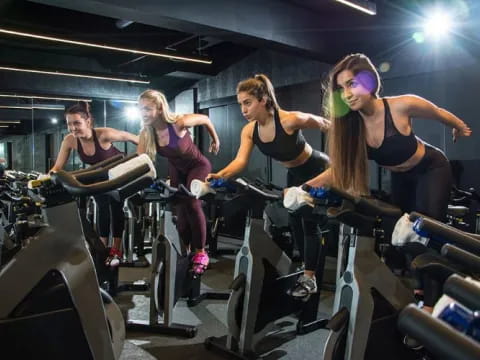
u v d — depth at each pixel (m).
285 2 4.55
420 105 1.92
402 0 4.55
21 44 6.14
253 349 2.44
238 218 6.64
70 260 1.36
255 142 2.74
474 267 0.76
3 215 3.22
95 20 5.59
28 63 6.56
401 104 1.91
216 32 4.25
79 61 7.05
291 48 4.71
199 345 2.56
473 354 0.41
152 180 1.48
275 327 2.86
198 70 6.98
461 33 4.27
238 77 6.90
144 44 6.21
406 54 4.72
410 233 1.08
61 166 3.66
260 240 2.41
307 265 2.54
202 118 3.43
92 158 3.58
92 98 7.21
